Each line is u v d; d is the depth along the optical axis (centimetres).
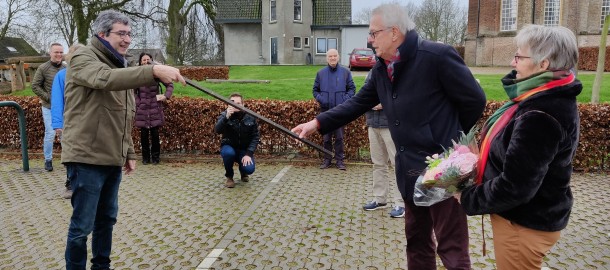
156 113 774
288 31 3634
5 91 1534
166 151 845
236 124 628
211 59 3594
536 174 204
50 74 704
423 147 277
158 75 288
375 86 313
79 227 321
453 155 235
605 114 681
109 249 358
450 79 269
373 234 448
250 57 3806
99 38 319
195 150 841
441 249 281
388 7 273
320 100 705
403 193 292
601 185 621
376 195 524
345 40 3672
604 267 371
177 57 2955
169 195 593
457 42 4778
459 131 278
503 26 2959
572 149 215
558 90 207
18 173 719
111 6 2448
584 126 688
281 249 414
